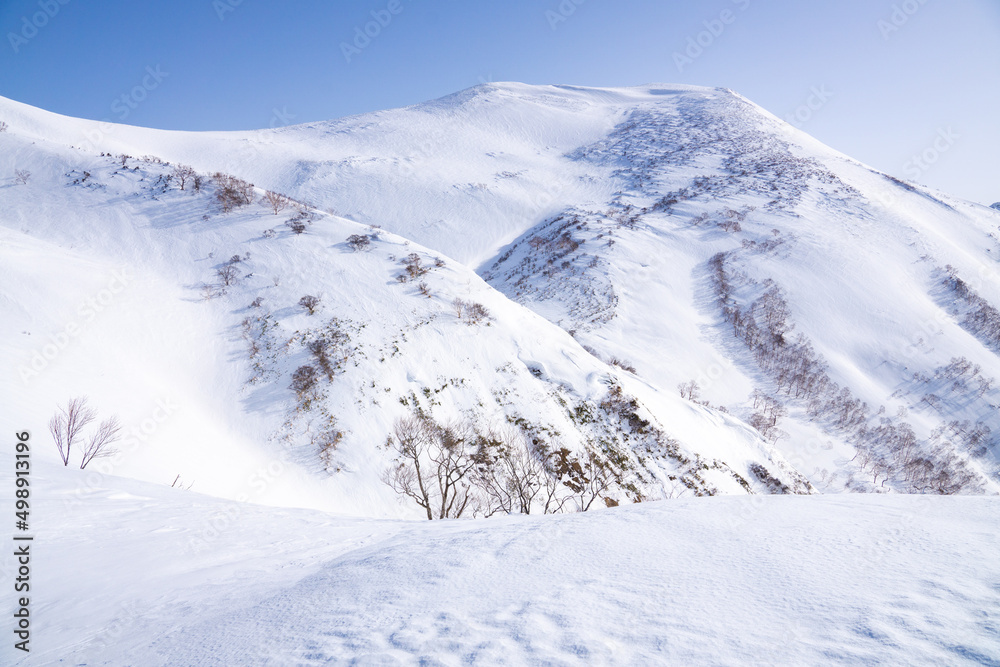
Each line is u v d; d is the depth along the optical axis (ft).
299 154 633.61
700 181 533.14
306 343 136.77
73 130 448.65
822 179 524.52
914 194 540.11
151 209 199.11
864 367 289.33
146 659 15.37
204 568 28.43
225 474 91.97
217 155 593.83
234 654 14.42
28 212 190.19
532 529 24.41
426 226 493.77
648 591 15.01
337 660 12.94
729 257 380.99
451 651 12.61
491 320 161.79
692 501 27.58
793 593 13.60
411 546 24.34
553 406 136.26
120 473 72.90
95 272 149.18
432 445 113.50
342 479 103.65
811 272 361.71
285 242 183.83
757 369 280.92
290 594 19.40
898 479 212.43
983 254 442.09
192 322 140.36
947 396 268.41
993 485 215.10
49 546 32.68
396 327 148.05
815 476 212.23
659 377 258.78
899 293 346.33
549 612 14.20
